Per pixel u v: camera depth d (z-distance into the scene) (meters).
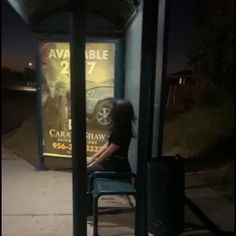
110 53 6.32
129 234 4.25
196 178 6.57
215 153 8.07
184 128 11.29
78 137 3.13
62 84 6.56
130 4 5.03
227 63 11.87
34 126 12.73
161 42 4.23
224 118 10.91
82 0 3.01
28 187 5.86
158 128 4.31
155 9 3.45
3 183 6.04
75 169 3.18
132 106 4.93
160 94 4.25
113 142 4.55
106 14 6.16
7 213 4.82
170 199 3.76
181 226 3.88
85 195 3.22
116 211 4.94
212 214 4.86
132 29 5.48
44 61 6.53
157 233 3.80
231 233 4.27
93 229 4.11
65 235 4.22
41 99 6.64
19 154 8.27
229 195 5.58
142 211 3.80
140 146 3.71
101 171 4.51
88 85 6.43
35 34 6.45
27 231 4.30
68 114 6.61
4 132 11.56
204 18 11.91
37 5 5.79
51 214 4.81
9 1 4.88
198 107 14.16
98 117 6.48
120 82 6.39
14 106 22.03
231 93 12.32
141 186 3.77
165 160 3.89
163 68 4.19
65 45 6.43
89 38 6.28
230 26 11.20
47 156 6.79
